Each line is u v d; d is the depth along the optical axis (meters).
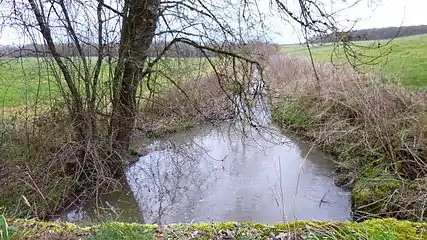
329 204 5.45
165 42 6.37
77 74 5.78
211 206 5.46
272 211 5.26
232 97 6.76
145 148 7.73
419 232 2.75
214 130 8.74
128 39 5.93
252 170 6.93
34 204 4.65
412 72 9.21
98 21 5.65
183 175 6.66
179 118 8.27
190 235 2.81
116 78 6.02
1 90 6.32
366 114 6.57
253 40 6.55
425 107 6.38
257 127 7.69
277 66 10.98
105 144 6.00
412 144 5.62
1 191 4.82
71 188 5.43
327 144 7.57
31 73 5.54
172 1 6.16
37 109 5.75
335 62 9.17
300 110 9.22
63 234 2.83
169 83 6.95
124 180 6.29
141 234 2.71
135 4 5.86
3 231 2.72
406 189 4.93
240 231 2.84
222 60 6.46
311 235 2.74
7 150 5.34
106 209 5.32
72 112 5.80
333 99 7.81
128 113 6.41
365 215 4.91
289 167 7.03
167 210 5.33
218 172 6.85
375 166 5.88
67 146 5.59
